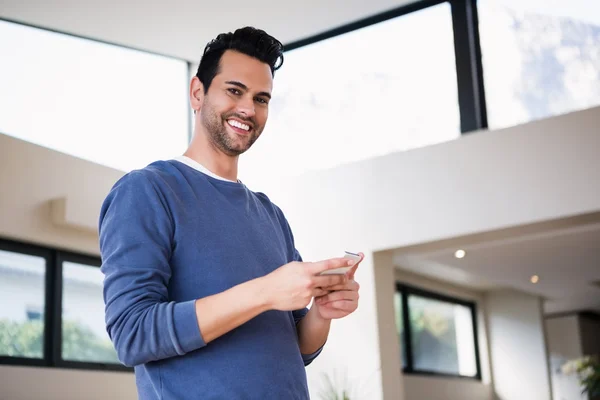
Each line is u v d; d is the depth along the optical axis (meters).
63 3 4.91
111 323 1.03
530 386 9.69
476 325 9.99
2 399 4.79
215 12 5.48
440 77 5.88
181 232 1.12
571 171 5.20
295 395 1.11
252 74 1.23
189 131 6.56
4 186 4.97
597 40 5.31
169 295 1.10
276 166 6.45
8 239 5.05
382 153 6.02
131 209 1.09
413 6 6.02
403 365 8.38
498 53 5.71
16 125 5.09
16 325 5.04
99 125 5.72
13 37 5.11
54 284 5.35
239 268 1.13
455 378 9.25
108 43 5.82
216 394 1.05
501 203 5.44
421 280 8.89
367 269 5.96
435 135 5.82
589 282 9.27
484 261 8.08
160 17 5.41
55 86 5.39
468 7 5.86
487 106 5.70
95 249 5.66
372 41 6.14
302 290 1.00
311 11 5.82
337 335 6.05
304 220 6.27
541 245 7.43
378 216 5.95
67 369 5.28
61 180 5.33
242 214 1.20
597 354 11.80
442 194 5.70
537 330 9.80
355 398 5.89
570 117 5.27
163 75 6.38
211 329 1.00
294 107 6.43
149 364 1.07
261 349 1.09
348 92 6.21
